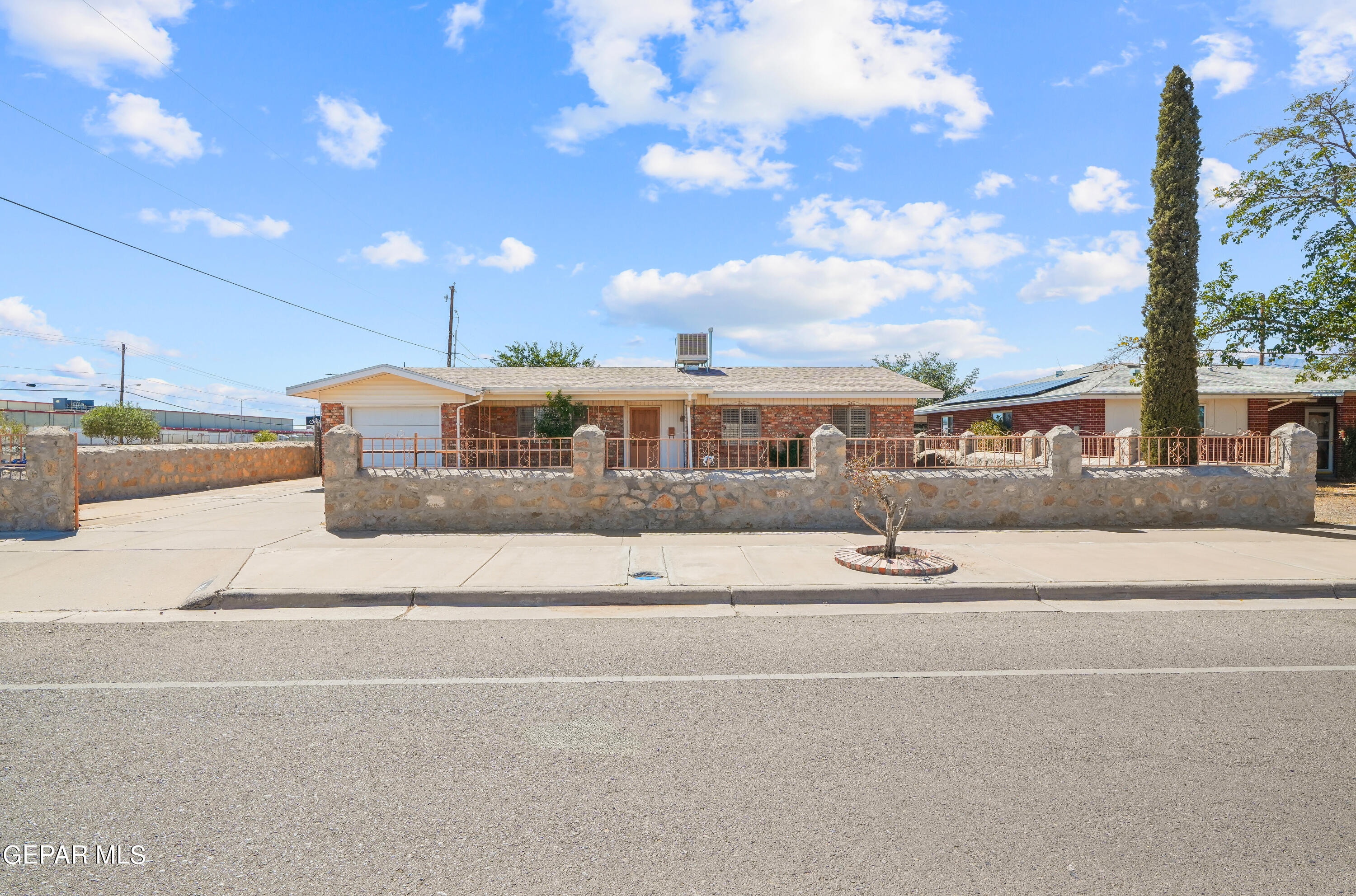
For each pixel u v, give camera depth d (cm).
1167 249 1340
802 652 523
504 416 2098
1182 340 1337
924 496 1042
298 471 2212
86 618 617
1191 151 1334
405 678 466
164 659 505
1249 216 1594
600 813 301
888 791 320
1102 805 308
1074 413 2295
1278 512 1082
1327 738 375
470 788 322
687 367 2420
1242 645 541
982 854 273
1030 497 1053
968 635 568
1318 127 1498
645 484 1012
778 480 1024
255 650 527
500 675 471
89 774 334
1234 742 370
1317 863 267
